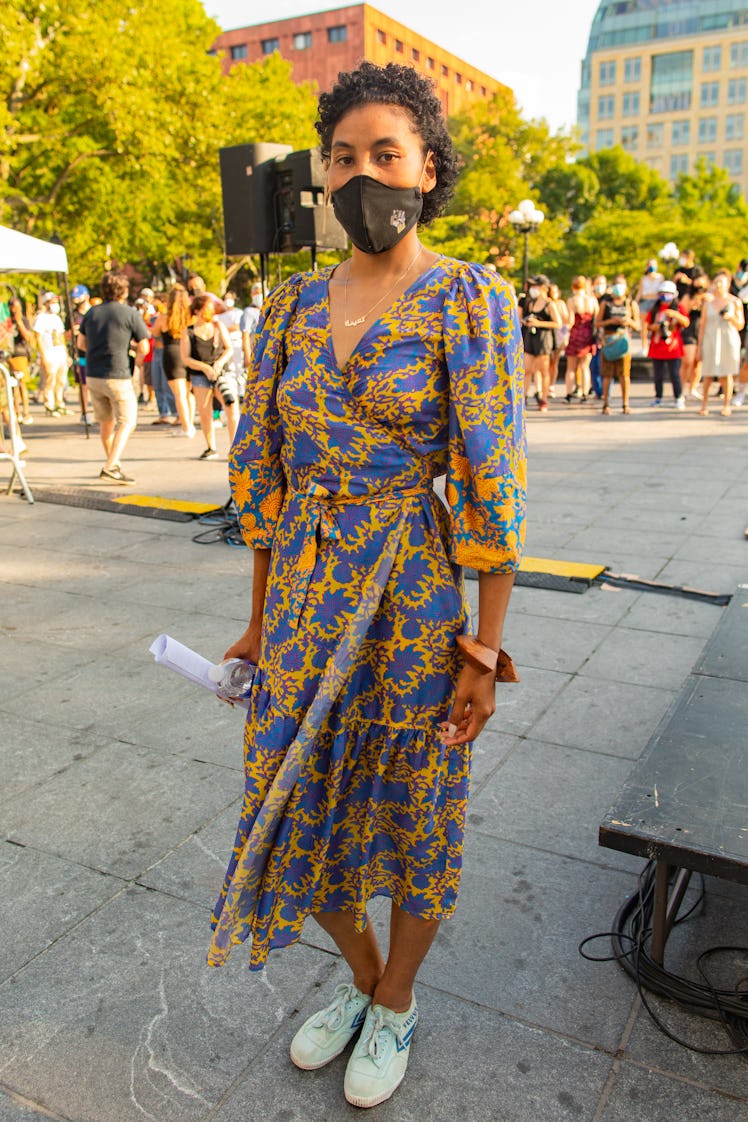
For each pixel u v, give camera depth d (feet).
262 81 92.99
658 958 6.72
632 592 15.52
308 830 5.37
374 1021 6.06
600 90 407.44
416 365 4.83
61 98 58.29
